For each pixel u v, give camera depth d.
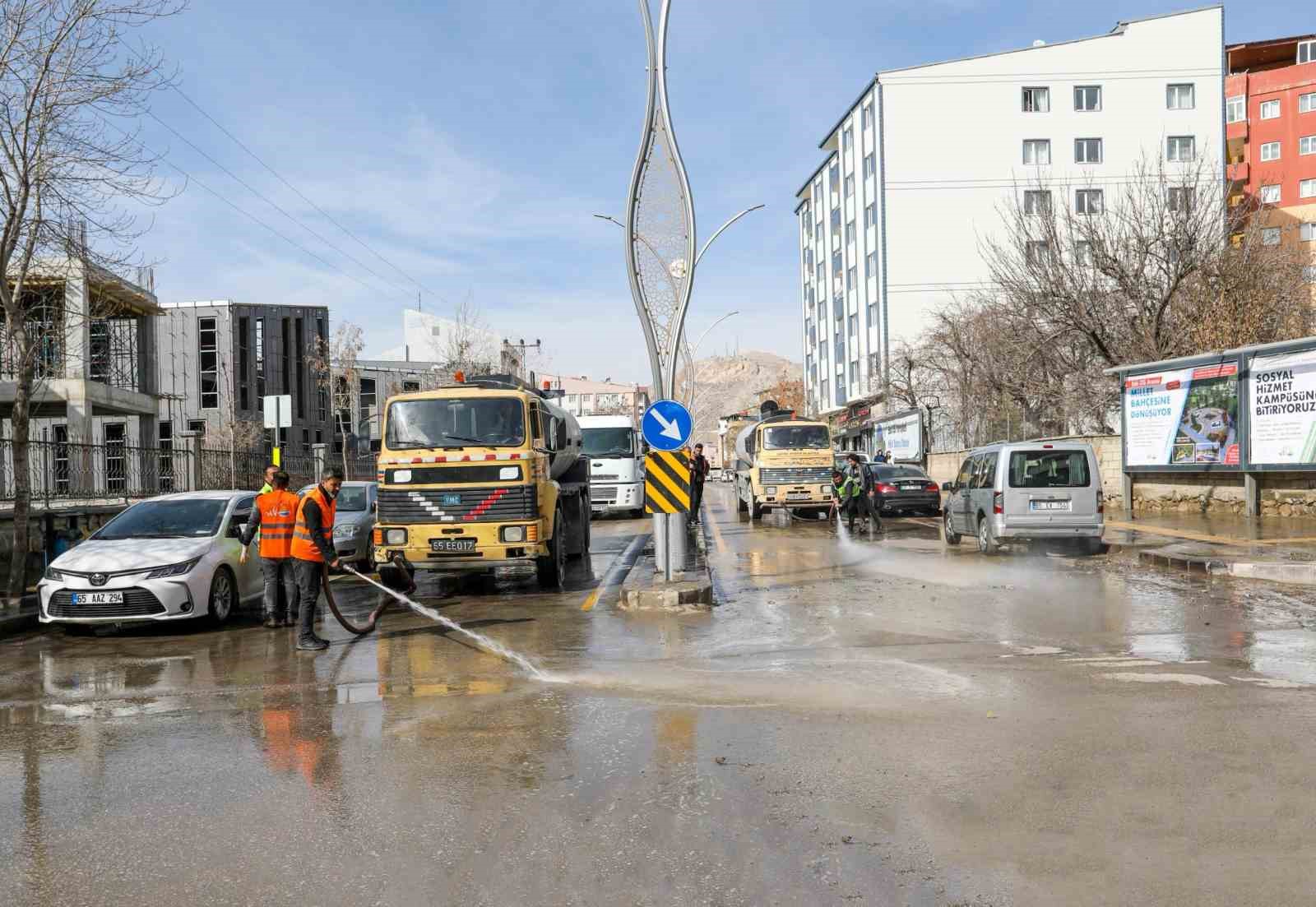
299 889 3.85
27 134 12.38
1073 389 31.22
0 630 11.40
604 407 131.38
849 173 59.19
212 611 11.39
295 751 5.88
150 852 4.29
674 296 13.05
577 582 14.95
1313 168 65.19
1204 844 4.08
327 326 71.25
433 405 13.48
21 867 4.16
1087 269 32.00
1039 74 51.88
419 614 11.88
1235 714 6.15
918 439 43.12
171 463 19.70
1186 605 10.83
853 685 7.27
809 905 3.59
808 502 26.84
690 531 19.41
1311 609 10.40
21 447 13.38
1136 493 24.20
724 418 81.69
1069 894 3.64
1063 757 5.32
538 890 3.78
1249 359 19.14
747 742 5.77
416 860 4.11
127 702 7.48
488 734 6.10
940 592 12.48
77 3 12.45
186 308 64.88
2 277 12.83
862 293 56.78
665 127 13.00
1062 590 12.42
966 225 52.16
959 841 4.17
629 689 7.30
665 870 3.93
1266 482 19.59
